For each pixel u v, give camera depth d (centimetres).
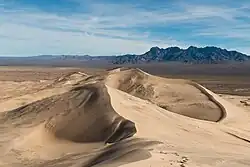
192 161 1297
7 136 2059
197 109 3444
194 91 4038
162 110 2666
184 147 1648
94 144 1939
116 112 2198
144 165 1200
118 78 4334
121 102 2502
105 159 1456
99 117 2192
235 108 3816
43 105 2531
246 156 1608
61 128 2202
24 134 2086
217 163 1311
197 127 2430
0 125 2292
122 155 1387
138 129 1958
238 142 2225
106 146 1764
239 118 3366
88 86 2741
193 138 2070
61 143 2055
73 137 2100
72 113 2320
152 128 2086
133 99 2725
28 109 2541
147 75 4375
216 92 6588
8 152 1859
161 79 4378
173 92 3988
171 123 2356
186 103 3625
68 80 5266
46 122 2253
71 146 1981
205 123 2681
